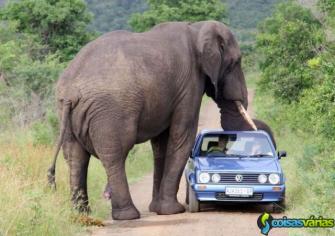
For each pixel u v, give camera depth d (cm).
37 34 6931
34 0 7006
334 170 2466
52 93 5238
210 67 2706
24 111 4925
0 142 3803
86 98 2381
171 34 2656
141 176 4188
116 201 2455
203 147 2783
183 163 2670
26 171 2809
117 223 2394
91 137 2411
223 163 2595
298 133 4600
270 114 5712
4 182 2169
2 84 5169
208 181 2519
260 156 2711
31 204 1981
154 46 2547
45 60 6066
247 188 2502
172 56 2581
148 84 2452
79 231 2180
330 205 2255
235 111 2956
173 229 2239
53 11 6981
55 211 2127
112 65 2409
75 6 7138
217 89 2900
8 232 1841
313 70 4278
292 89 4575
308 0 5019
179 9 10506
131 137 2428
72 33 7138
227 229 2223
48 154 3222
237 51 2870
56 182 2717
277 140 4888
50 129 4153
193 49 2695
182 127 2647
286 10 6456
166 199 2631
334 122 2842
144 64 2462
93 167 3562
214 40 2739
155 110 2506
